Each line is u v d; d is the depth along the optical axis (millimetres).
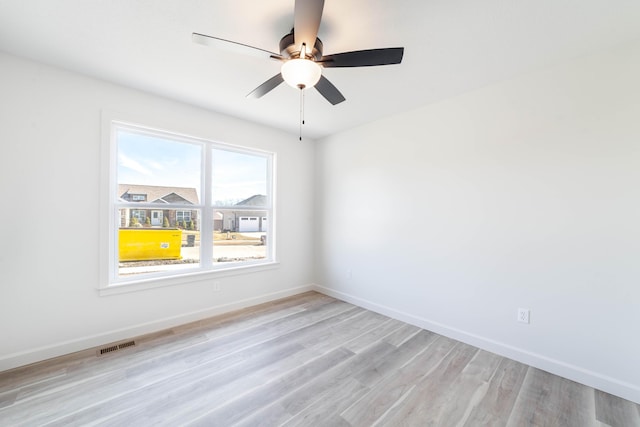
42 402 1645
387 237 3133
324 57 1528
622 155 1762
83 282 2250
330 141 3842
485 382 1902
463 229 2504
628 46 1738
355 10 1487
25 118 2008
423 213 2799
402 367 2076
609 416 1594
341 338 2543
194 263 2980
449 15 1520
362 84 2320
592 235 1866
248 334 2594
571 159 1944
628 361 1737
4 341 1948
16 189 1985
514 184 2203
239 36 1754
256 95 1968
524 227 2156
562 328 1981
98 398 1689
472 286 2443
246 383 1861
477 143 2408
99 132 2305
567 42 1746
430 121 2742
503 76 2186
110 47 1869
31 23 1627
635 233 1720
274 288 3629
